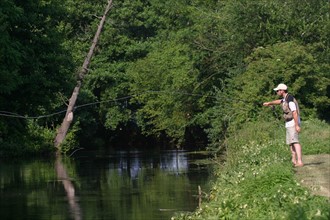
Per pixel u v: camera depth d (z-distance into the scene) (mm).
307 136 21234
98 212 15469
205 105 34875
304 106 26359
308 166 16125
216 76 34125
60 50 31094
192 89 35188
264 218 10609
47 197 18203
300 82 25406
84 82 49375
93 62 50438
